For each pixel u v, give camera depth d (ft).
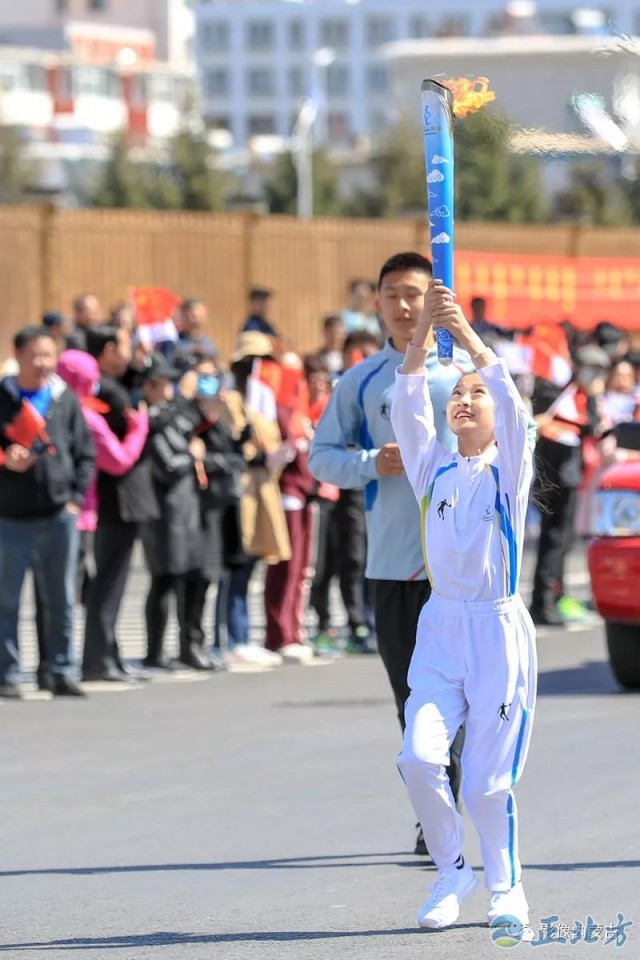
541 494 48.78
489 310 165.78
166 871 51.06
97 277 168.35
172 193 394.32
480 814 43.16
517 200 288.71
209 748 70.18
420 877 50.06
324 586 99.25
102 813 58.80
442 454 44.14
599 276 172.04
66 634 83.25
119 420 85.61
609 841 53.88
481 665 43.01
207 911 46.65
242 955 42.37
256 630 108.58
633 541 78.79
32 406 80.89
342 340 116.16
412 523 51.19
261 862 52.01
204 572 90.02
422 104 43.91
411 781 42.78
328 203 414.41
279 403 94.63
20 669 88.33
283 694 84.17
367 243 190.90
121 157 400.26
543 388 108.58
